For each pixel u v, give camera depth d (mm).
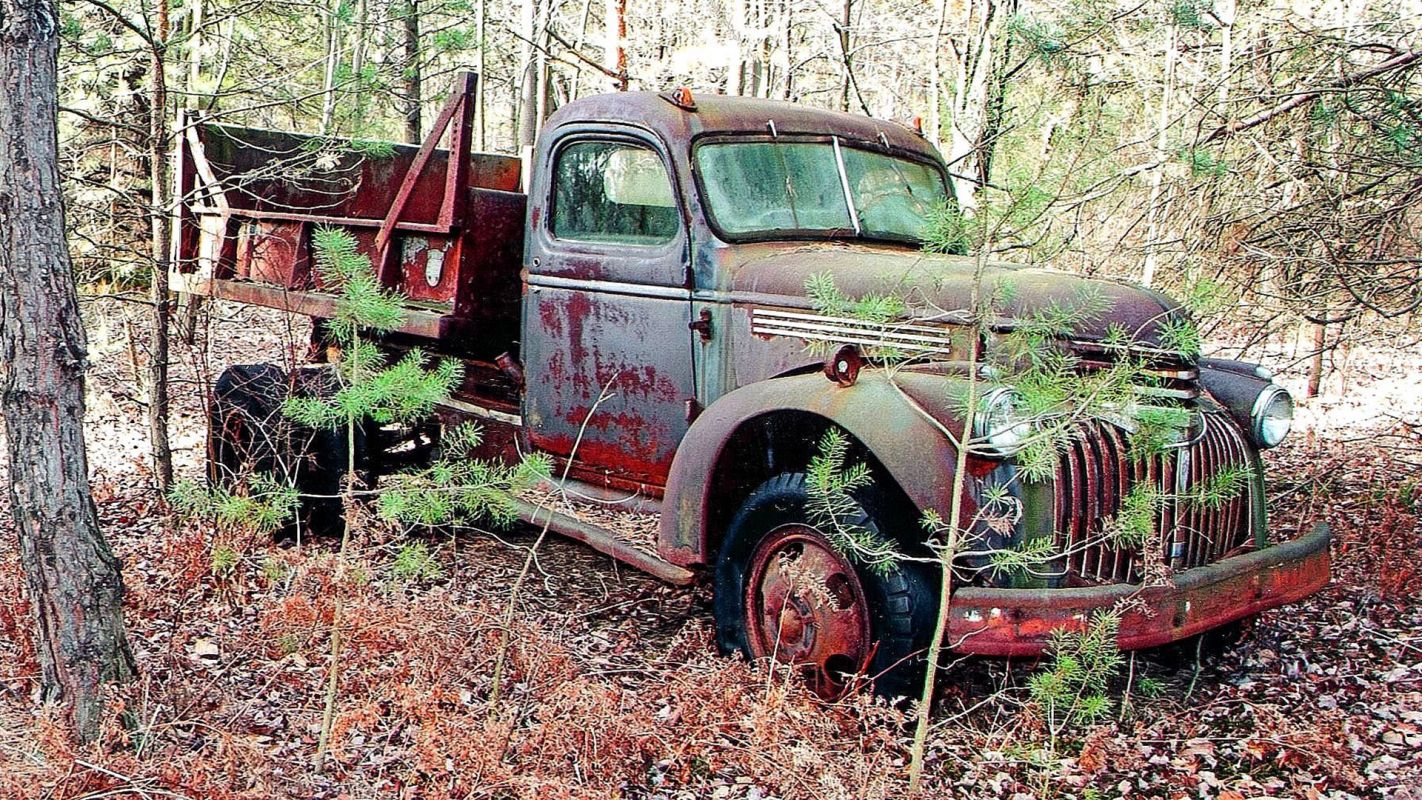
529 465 3779
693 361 4691
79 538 3412
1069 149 4629
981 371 3865
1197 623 3752
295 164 6387
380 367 5223
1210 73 8570
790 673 3828
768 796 3473
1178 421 3561
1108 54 8539
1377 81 6391
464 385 5734
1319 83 6457
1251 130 6762
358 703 3818
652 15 15953
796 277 4387
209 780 3191
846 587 3941
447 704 3770
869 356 4008
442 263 5406
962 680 4297
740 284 4531
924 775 3648
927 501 3646
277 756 3535
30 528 3377
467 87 5117
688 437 4352
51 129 3248
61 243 3318
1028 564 3684
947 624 3596
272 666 4184
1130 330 3932
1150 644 3646
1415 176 6305
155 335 6301
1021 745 3830
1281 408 4391
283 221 5828
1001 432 3449
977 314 3342
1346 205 6457
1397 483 7012
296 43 8727
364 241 5770
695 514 4324
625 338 4898
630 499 4961
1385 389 11148
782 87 11930
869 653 3807
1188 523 4027
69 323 3367
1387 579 5336
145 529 5906
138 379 7062
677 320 4727
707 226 4633
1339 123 6449
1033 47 7496
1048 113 6355
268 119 8461
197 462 7395
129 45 6859
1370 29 6750
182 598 4809
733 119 4844
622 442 4973
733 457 4363
